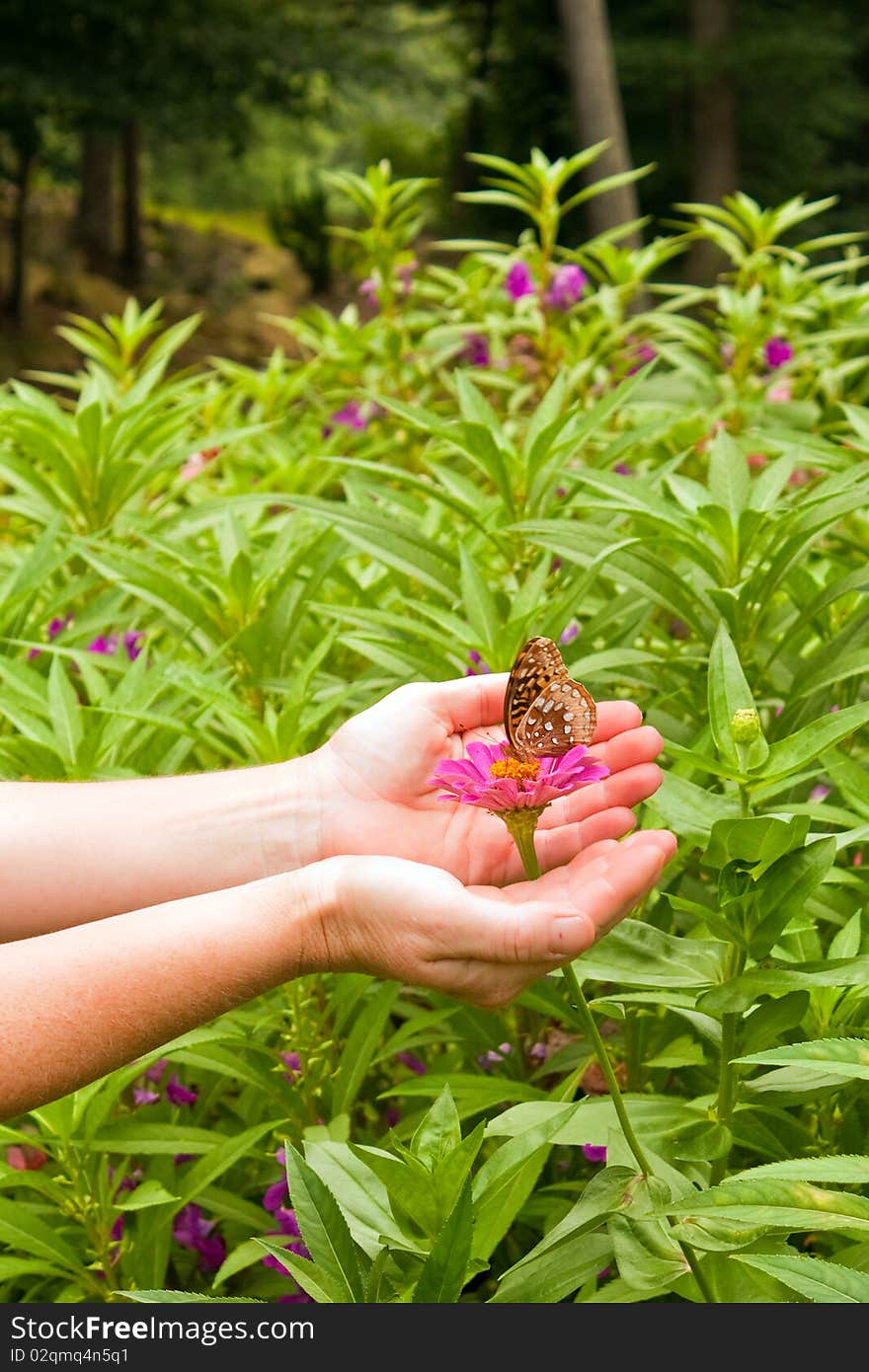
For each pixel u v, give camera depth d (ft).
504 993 3.65
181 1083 4.67
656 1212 3.49
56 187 45.34
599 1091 4.38
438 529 5.41
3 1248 4.35
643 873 3.63
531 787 3.60
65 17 31.89
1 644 5.01
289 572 5.00
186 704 4.93
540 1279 3.63
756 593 4.49
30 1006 3.49
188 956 3.56
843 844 3.70
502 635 4.48
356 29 41.11
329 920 3.63
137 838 4.07
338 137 60.39
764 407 7.30
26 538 7.14
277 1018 4.36
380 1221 3.60
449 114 46.50
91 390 6.88
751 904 3.65
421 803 4.06
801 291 8.91
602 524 4.98
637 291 9.21
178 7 33.09
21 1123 4.48
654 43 33.88
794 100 36.78
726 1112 3.76
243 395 9.83
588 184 23.63
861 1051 3.36
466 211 42.57
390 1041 4.30
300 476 6.76
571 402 8.05
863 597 4.89
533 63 42.63
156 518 5.97
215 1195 4.26
